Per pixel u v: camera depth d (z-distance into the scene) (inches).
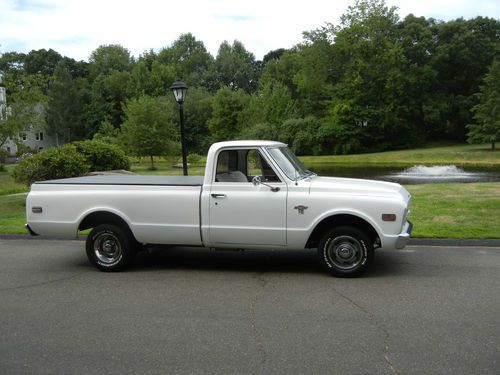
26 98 1112.2
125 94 3688.5
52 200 299.3
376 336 188.1
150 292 252.7
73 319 214.2
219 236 278.8
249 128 2404.0
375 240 281.3
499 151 1744.6
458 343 180.1
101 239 295.4
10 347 184.9
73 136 3654.0
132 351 179.0
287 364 165.3
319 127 2338.8
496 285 252.2
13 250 361.1
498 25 2608.3
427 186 656.4
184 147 552.1
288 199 268.5
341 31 2386.8
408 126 2367.1
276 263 309.3
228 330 197.5
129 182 297.3
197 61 4530.0
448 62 2564.0
